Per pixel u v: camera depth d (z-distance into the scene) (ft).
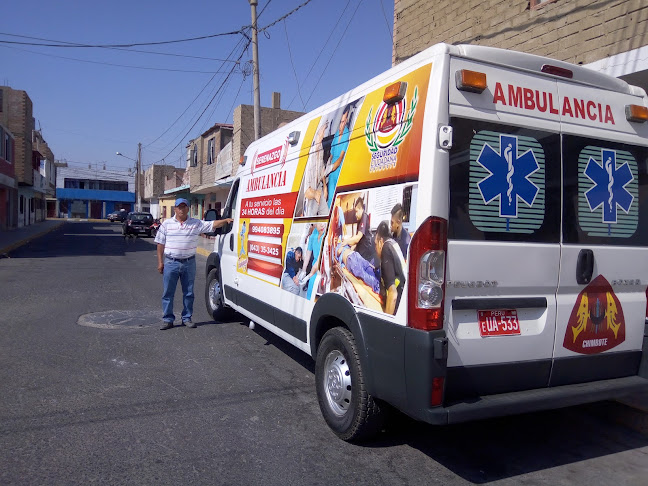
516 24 25.55
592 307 13.30
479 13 27.63
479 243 11.84
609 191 13.62
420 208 11.46
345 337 13.97
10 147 103.71
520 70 12.57
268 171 21.09
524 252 12.35
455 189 11.65
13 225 115.75
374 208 13.08
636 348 14.02
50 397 16.83
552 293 12.82
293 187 18.34
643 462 13.71
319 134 16.80
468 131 11.84
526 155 12.51
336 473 12.69
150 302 33.04
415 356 11.32
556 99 13.01
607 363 13.58
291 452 13.69
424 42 31.58
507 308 12.21
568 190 13.03
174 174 144.36
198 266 56.70
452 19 29.37
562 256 12.84
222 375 19.47
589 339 13.28
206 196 107.65
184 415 15.79
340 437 14.35
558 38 23.47
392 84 12.86
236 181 25.86
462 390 11.83
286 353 22.43
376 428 13.70
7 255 62.28
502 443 14.67
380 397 12.62
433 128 11.41
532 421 16.21
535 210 12.58
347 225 14.32
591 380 13.42
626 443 14.83
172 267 25.71
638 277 13.98
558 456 13.97
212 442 14.08
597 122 13.55
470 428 15.61
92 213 254.06
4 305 30.76
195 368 20.17
